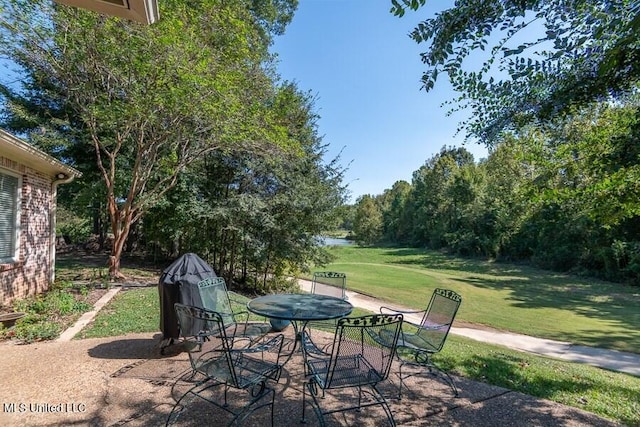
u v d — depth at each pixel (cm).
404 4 209
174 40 637
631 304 1097
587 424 267
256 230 979
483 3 217
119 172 993
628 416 284
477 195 2544
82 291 662
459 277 1630
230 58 745
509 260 2189
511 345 641
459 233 2583
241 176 1028
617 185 335
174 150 858
